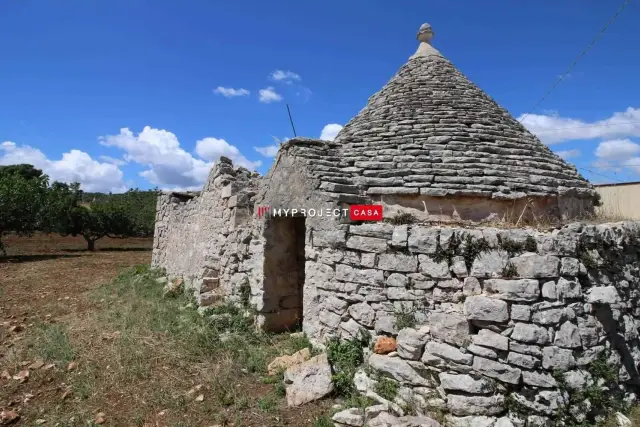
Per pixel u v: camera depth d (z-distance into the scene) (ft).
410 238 15.48
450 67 27.96
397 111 24.59
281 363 16.99
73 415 14.49
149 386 16.22
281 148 21.59
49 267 55.42
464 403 12.90
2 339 22.97
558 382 12.55
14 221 71.26
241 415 13.98
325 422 13.06
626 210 45.98
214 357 18.74
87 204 147.33
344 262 17.43
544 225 19.27
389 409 13.20
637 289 17.22
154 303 28.71
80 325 24.31
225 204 28.27
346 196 18.17
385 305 15.97
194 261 34.09
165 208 46.68
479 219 19.66
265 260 21.95
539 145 24.84
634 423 12.83
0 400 15.85
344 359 16.05
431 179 19.85
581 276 14.07
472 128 23.18
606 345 13.76
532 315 12.83
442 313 14.21
